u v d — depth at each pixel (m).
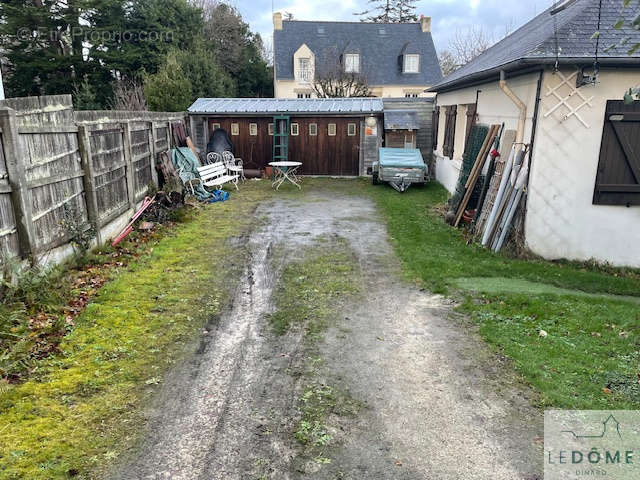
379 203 11.58
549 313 5.34
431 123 15.91
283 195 12.66
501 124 8.57
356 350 4.57
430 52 31.59
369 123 15.36
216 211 10.66
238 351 4.51
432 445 3.27
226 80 26.75
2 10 19.53
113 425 3.40
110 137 7.73
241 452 3.18
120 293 5.73
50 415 3.47
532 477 2.97
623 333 4.91
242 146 15.77
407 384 4.01
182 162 11.90
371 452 3.20
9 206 4.92
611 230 7.30
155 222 9.06
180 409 3.62
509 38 12.75
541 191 7.21
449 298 5.83
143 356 4.36
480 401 3.77
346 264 7.09
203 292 5.92
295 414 3.59
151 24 23.92
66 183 6.14
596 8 7.26
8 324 4.45
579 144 7.01
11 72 21.27
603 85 6.78
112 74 23.39
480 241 8.14
